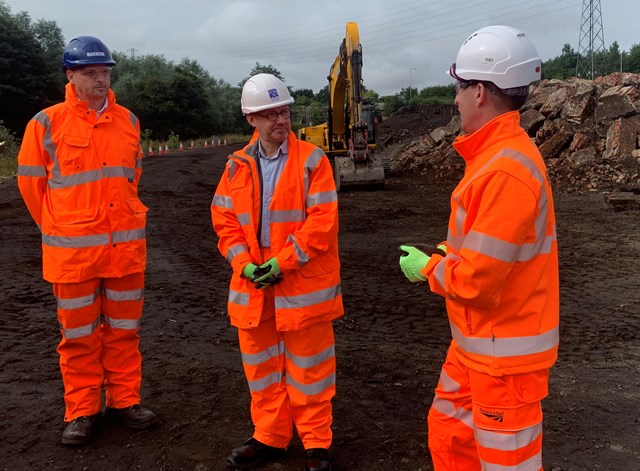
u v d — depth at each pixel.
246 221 2.82
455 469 2.24
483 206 1.81
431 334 5.12
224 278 7.16
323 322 2.83
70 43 3.05
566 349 4.70
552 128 17.97
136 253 3.26
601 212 11.74
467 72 1.94
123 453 3.07
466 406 2.14
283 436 2.96
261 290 2.79
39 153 3.08
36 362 4.35
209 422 3.40
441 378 2.23
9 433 3.28
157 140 49.81
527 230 1.80
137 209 3.29
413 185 18.12
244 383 3.98
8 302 5.90
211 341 4.88
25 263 7.61
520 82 1.91
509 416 1.90
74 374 3.20
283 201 2.77
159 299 6.16
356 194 16.05
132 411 3.32
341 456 3.04
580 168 15.84
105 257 3.14
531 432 1.93
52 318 5.43
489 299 1.83
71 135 3.08
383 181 16.44
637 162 15.06
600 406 3.64
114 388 3.34
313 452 2.85
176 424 3.37
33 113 41.31
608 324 5.30
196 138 56.12
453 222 2.00
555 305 1.96
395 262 8.08
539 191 1.81
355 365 4.32
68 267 3.07
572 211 12.02
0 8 48.59
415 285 6.81
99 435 3.26
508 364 1.88
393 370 4.22
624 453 3.07
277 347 2.92
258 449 2.95
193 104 56.09
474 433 2.05
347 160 16.73
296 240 2.67
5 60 38.84
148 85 54.03
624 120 16.14
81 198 3.11
